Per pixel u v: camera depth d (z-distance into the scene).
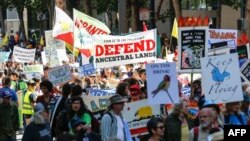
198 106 14.33
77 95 13.83
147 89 13.30
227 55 13.13
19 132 21.62
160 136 11.35
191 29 15.12
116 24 64.19
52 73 19.34
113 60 19.86
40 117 12.95
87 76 23.09
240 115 13.44
